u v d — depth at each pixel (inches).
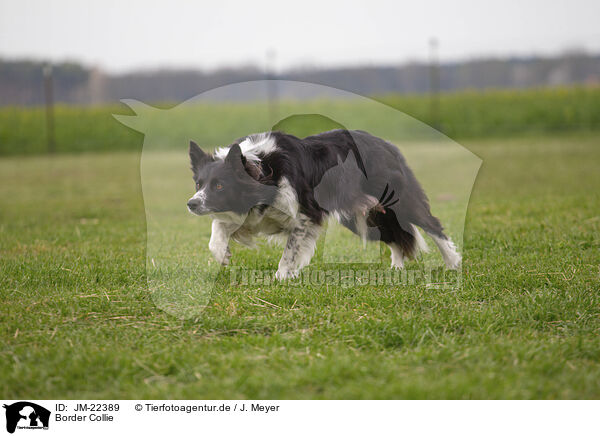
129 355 154.9
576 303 192.1
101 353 154.5
